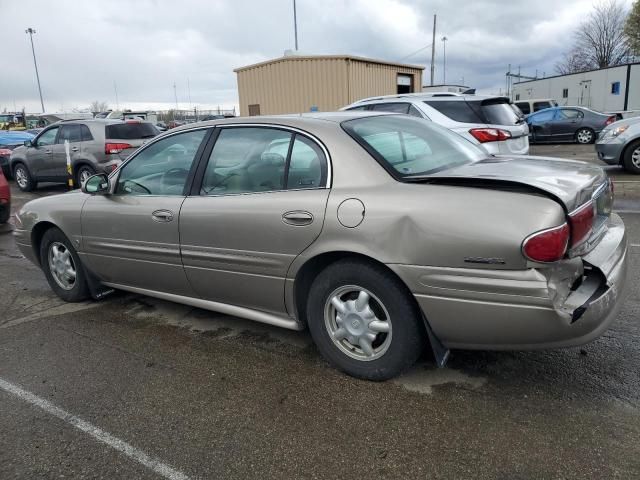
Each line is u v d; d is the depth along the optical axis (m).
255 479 2.37
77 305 4.72
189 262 3.68
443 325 2.74
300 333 3.88
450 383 3.05
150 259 3.94
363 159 3.00
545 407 2.78
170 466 2.48
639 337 3.49
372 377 3.07
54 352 3.75
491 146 7.89
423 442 2.55
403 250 2.74
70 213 4.44
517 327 2.56
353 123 3.32
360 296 3.02
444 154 3.42
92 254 4.38
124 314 4.43
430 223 2.66
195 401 3.02
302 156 3.19
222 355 3.58
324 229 2.97
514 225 2.48
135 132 12.09
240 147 3.50
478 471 2.34
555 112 20.22
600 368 3.13
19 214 4.96
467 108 8.27
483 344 2.72
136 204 3.95
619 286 2.75
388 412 2.81
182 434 2.72
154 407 2.98
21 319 4.45
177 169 3.79
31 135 18.28
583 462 2.36
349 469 2.40
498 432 2.59
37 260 4.96
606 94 30.86
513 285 2.50
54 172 12.59
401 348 2.93
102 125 11.82
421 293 2.73
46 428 2.83
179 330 4.04
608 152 10.66
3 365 3.58
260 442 2.62
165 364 3.49
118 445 2.66
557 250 2.46
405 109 8.65
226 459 2.51
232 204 3.39
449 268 2.63
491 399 2.88
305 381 3.18
